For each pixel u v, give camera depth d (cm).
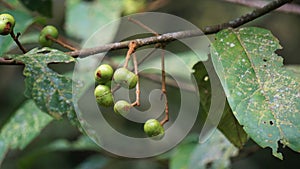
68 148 76
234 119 56
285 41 100
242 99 49
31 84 53
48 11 67
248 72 50
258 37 52
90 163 79
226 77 50
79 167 79
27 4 67
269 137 48
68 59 52
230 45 52
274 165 95
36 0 66
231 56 51
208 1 101
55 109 54
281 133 48
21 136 67
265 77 50
